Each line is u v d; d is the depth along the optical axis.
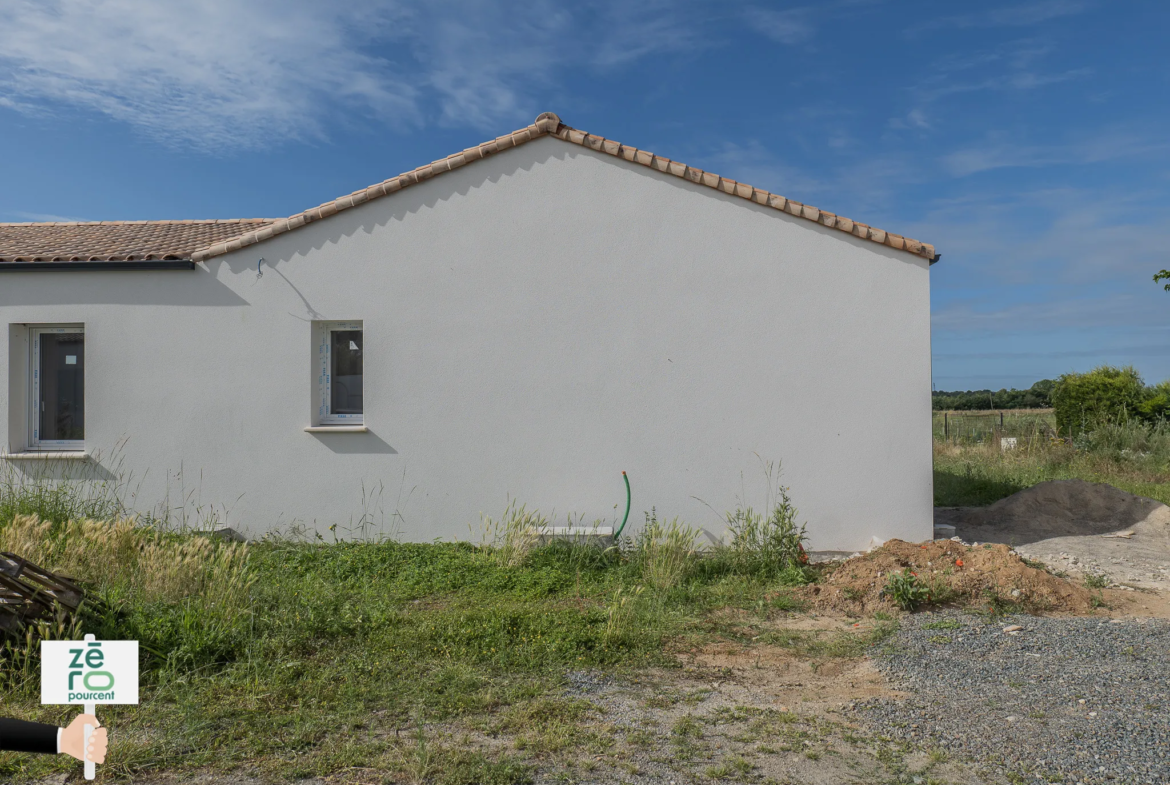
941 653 5.80
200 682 4.99
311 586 7.25
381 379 9.66
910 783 3.80
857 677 5.41
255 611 6.18
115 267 9.73
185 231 12.26
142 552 6.98
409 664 5.43
